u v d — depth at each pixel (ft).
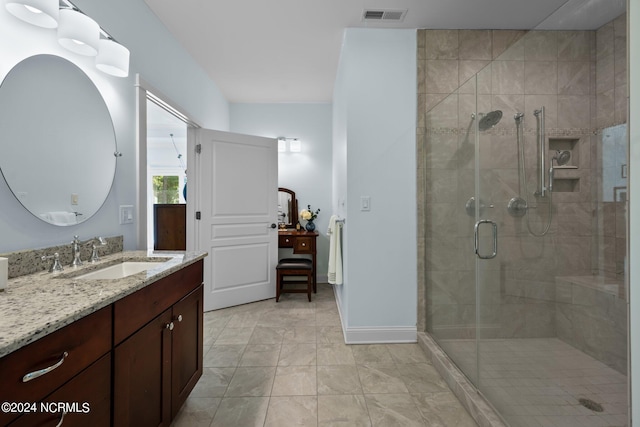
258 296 11.43
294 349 7.53
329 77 11.39
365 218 7.94
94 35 4.46
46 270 4.21
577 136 4.73
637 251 3.24
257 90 12.69
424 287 7.97
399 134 7.94
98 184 5.31
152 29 7.25
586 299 4.16
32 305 2.74
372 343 7.91
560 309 4.49
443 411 5.27
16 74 3.91
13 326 2.24
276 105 14.17
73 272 4.13
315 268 12.60
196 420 5.00
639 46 3.13
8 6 3.75
